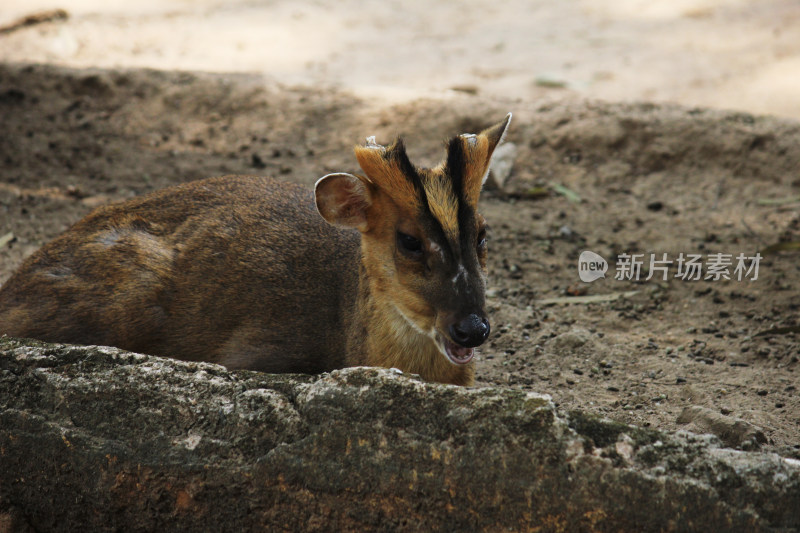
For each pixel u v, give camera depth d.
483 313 7.84
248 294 9.27
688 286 12.52
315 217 9.69
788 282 12.41
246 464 6.44
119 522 6.79
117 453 6.64
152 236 9.50
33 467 6.90
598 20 27.28
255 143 17.83
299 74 22.94
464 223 7.97
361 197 8.19
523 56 24.17
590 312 11.92
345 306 9.01
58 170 16.23
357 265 8.98
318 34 26.56
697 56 23.14
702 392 9.62
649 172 16.31
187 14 28.09
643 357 10.63
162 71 20.00
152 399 6.77
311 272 9.29
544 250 13.77
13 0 27.27
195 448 6.54
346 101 18.64
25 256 12.70
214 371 6.97
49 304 9.16
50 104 18.98
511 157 16.56
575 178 16.34
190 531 6.68
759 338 10.98
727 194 15.38
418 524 6.20
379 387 6.45
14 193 14.98
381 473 6.21
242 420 6.55
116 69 19.97
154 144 17.78
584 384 10.04
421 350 8.56
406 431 6.23
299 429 6.43
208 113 18.77
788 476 5.66
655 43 24.52
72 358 7.11
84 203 14.80
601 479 5.80
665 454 5.88
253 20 27.72
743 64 22.19
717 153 16.08
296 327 9.20
